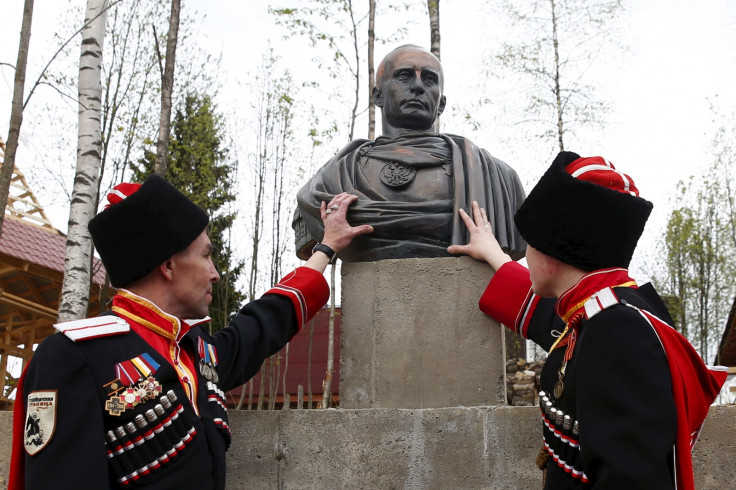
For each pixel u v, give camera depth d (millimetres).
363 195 3795
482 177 3799
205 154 13062
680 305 15992
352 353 3592
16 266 12070
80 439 2236
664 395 2021
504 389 3436
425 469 3061
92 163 7336
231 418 3227
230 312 14250
